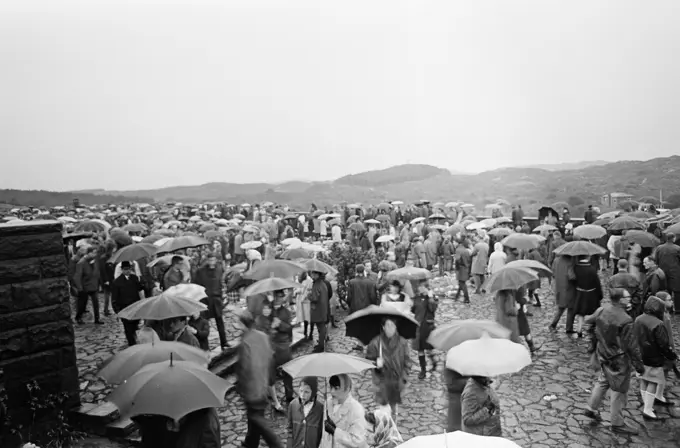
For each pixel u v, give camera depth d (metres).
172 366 4.54
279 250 18.38
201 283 10.59
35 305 7.56
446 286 19.03
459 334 6.38
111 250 14.30
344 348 11.93
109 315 14.49
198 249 15.38
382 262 13.66
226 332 12.72
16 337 7.38
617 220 17.62
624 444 6.98
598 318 7.49
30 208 43.62
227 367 10.16
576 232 15.88
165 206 53.53
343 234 31.42
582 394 8.77
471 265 17.86
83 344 11.48
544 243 19.66
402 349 7.46
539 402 8.48
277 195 123.88
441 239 21.84
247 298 8.58
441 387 9.41
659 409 8.05
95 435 7.68
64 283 7.87
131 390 4.24
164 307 7.07
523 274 9.87
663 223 21.08
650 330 7.68
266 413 8.29
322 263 11.05
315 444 5.16
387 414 5.66
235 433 7.69
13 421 7.31
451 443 3.10
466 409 5.12
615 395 7.36
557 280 12.27
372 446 5.40
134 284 10.48
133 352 5.43
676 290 13.42
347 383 5.12
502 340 5.55
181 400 4.13
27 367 7.47
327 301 10.98
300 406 5.45
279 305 8.42
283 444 7.10
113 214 39.09
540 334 12.43
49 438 7.51
